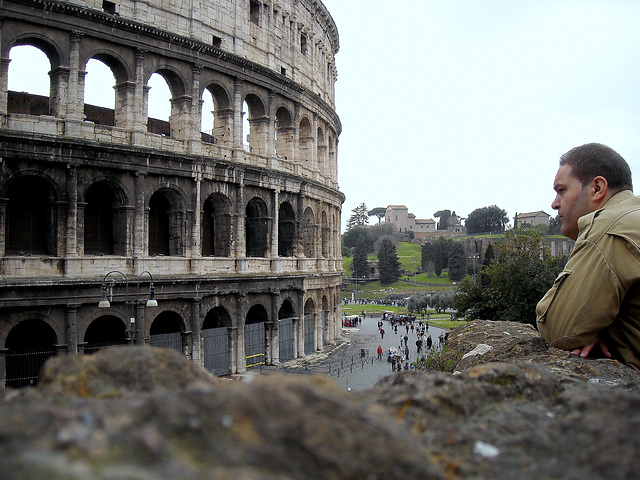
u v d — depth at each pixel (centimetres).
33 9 4578
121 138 5172
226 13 6234
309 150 8019
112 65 5316
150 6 5444
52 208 4738
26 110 5322
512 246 8394
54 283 4497
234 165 6059
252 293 6444
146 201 5309
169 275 5356
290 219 7362
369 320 16338
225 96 6278
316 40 8362
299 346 7312
